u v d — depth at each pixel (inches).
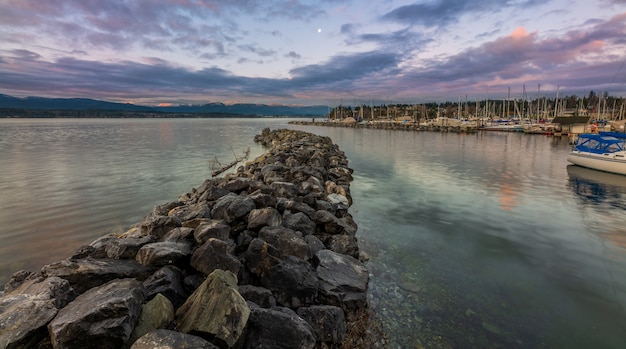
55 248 396.2
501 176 836.6
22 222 485.4
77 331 159.5
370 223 467.8
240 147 1736.0
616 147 934.4
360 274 289.7
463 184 739.4
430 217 495.8
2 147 1585.9
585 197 617.9
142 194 664.4
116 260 255.3
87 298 188.9
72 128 3811.5
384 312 251.9
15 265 352.5
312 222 386.9
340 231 391.2
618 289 291.7
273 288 246.8
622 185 724.7
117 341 163.6
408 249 376.5
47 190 692.7
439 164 1055.0
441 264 338.0
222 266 244.5
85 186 734.5
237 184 506.6
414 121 4611.2
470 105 6254.9
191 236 297.0
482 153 1359.5
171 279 226.1
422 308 258.8
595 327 240.2
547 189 689.0
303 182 588.4
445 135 2618.1
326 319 220.1
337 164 930.1
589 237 414.6
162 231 322.0
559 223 468.4
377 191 672.4
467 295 279.3
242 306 187.0
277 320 194.7
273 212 351.3
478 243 394.6
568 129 2341.3
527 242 398.3
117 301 174.4
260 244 273.6
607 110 3804.1
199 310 182.2
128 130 3408.0
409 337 224.4
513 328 237.5
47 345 167.2
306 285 249.4
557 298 277.1
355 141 2046.0
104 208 561.9
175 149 1565.0
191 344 158.7
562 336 230.2
